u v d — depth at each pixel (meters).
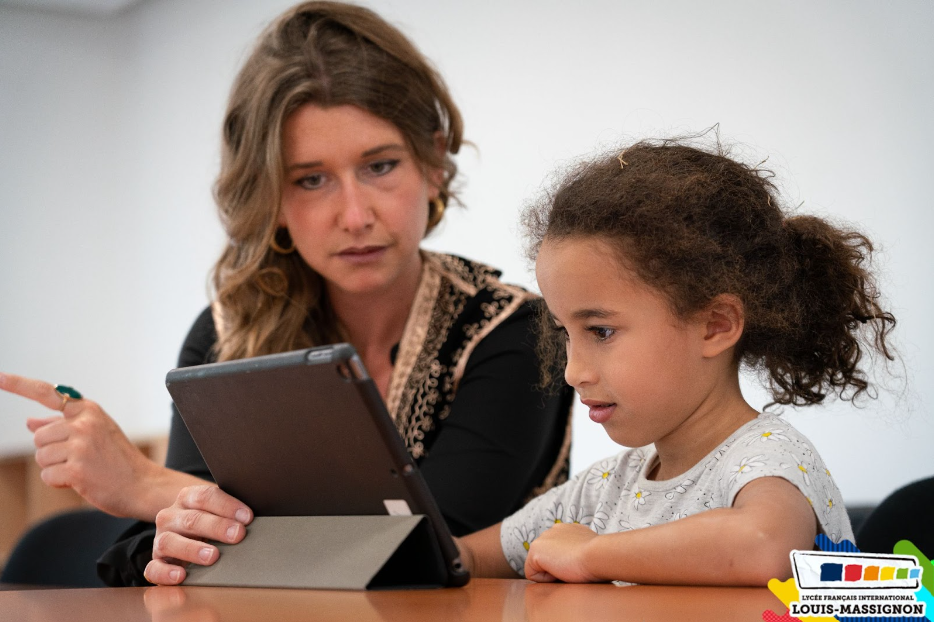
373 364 1.70
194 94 4.36
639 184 1.07
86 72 4.87
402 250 1.55
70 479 1.42
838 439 2.34
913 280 2.21
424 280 1.69
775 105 2.47
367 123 1.48
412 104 1.53
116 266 4.83
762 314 1.10
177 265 4.43
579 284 1.06
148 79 4.68
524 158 3.04
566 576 0.97
